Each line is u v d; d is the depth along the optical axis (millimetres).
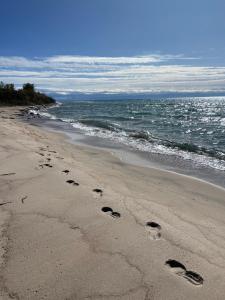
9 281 3176
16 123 20562
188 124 25328
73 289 3094
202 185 7672
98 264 3480
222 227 4973
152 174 8594
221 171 9172
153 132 19422
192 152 12094
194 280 3324
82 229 4223
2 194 5375
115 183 6812
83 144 13672
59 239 3947
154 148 12852
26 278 3221
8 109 40094
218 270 3533
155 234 4246
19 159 7648
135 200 5566
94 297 3006
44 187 5730
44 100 68312
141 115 36531
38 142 11859
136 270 3406
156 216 4902
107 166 9133
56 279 3221
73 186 5875
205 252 3912
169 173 8781
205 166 9789
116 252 3723
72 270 3365
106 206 5031
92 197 5363
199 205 6113
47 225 4297
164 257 3684
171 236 4230
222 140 16156
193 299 3039
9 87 58531
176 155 11445
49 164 7391
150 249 3834
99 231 4188
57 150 10648
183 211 5523
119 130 19141
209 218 5363
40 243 3850
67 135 16578
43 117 29578
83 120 25562
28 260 3512
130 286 3162
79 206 4957
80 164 8461
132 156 11180
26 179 6152
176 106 74562
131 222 4535
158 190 6910
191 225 4812
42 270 3350
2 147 9031
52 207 4879
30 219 4469
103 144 13758
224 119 31391
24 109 41875
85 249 3752
